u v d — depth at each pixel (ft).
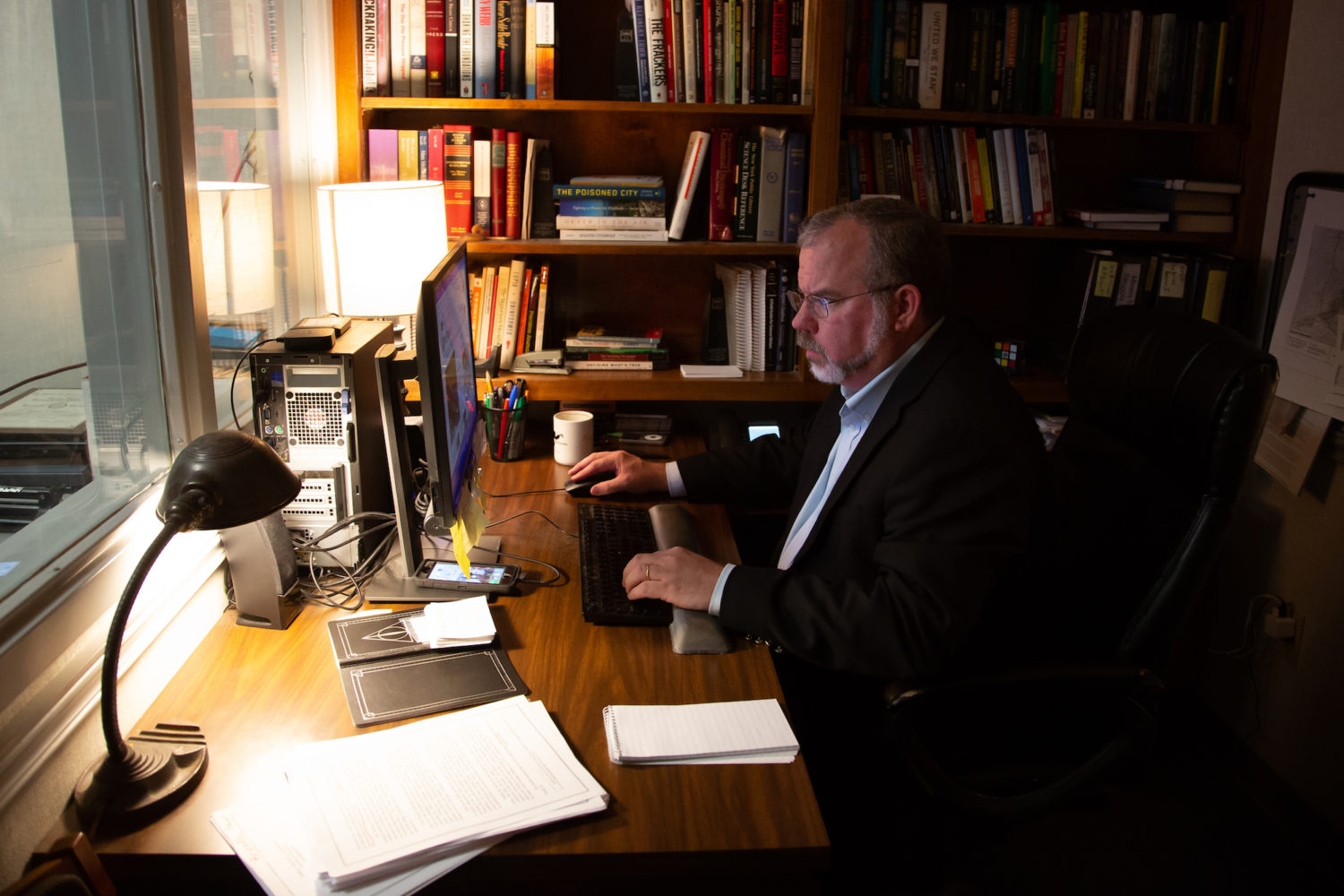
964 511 4.47
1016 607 5.02
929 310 4.94
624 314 8.60
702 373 7.86
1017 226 7.98
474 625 4.37
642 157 8.23
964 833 4.91
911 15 7.52
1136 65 7.84
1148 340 4.90
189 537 4.35
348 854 2.98
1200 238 8.02
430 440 4.21
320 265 7.55
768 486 6.37
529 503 6.14
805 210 7.75
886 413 4.89
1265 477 7.50
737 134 7.64
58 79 3.57
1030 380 8.21
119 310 4.03
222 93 5.40
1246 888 6.31
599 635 4.48
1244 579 7.70
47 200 3.50
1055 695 4.48
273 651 4.25
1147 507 4.74
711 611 4.50
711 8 7.25
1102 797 4.68
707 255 8.46
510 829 3.13
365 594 4.74
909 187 7.92
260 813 3.22
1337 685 6.68
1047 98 7.82
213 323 5.22
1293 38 7.43
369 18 7.18
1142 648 4.49
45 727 3.20
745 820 3.28
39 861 2.83
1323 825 6.67
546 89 7.31
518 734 3.65
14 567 3.29
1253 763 7.39
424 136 7.45
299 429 4.84
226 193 5.39
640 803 3.35
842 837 5.44
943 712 4.80
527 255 8.20
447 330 4.57
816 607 4.36
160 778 3.26
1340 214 6.79
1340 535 6.71
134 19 4.03
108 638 3.13
